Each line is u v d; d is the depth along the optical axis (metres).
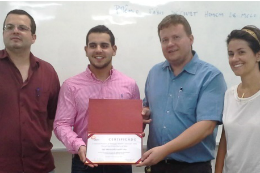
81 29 2.02
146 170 1.60
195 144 1.40
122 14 2.06
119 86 1.57
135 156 1.32
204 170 1.49
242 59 1.26
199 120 1.39
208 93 1.42
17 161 1.48
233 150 1.28
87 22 2.03
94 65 1.51
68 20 2.01
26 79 1.54
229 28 2.14
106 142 1.35
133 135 1.37
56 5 2.00
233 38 1.29
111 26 2.05
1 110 1.47
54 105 1.70
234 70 1.30
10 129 1.46
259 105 1.23
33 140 1.50
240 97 1.33
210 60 2.13
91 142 1.34
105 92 1.54
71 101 1.52
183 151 1.46
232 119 1.30
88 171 1.48
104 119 1.38
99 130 1.37
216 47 2.14
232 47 1.29
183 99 1.47
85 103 1.51
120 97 1.55
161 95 1.55
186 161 1.46
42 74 1.61
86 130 1.49
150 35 2.08
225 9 2.14
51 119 1.75
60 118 1.50
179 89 1.50
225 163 1.35
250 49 1.25
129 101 1.42
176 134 1.46
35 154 1.53
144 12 2.08
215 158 1.59
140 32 2.07
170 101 1.51
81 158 1.31
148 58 2.09
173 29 1.44
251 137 1.21
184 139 1.34
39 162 1.56
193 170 1.47
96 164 1.29
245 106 1.27
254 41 1.24
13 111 1.47
